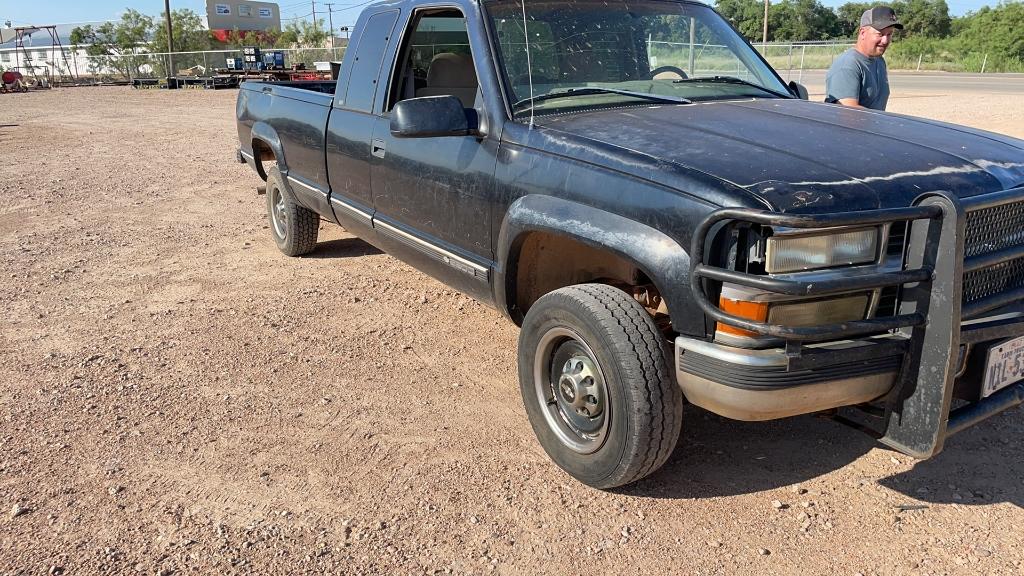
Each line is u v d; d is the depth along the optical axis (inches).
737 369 99.1
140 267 251.0
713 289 102.0
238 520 117.3
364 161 181.8
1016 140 129.8
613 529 114.1
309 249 255.3
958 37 2112.5
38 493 124.3
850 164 107.3
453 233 152.9
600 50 153.2
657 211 106.9
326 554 109.2
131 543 111.9
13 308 212.5
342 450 137.2
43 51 2014.0
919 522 114.5
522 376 131.8
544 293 146.3
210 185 392.8
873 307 100.6
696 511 118.2
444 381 165.2
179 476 129.3
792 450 135.6
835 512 117.4
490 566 106.6
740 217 94.9
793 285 92.4
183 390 161.2
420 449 137.3
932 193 97.5
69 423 147.4
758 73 169.6
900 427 104.1
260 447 138.3
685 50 163.9
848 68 222.8
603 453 116.6
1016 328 106.3
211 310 209.9
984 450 133.6
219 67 1638.8
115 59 1802.4
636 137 121.4
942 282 96.1
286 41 2305.6
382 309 209.6
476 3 149.0
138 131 648.4
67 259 260.8
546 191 125.5
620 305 112.3
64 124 715.4
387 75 174.9
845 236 97.7
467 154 144.6
